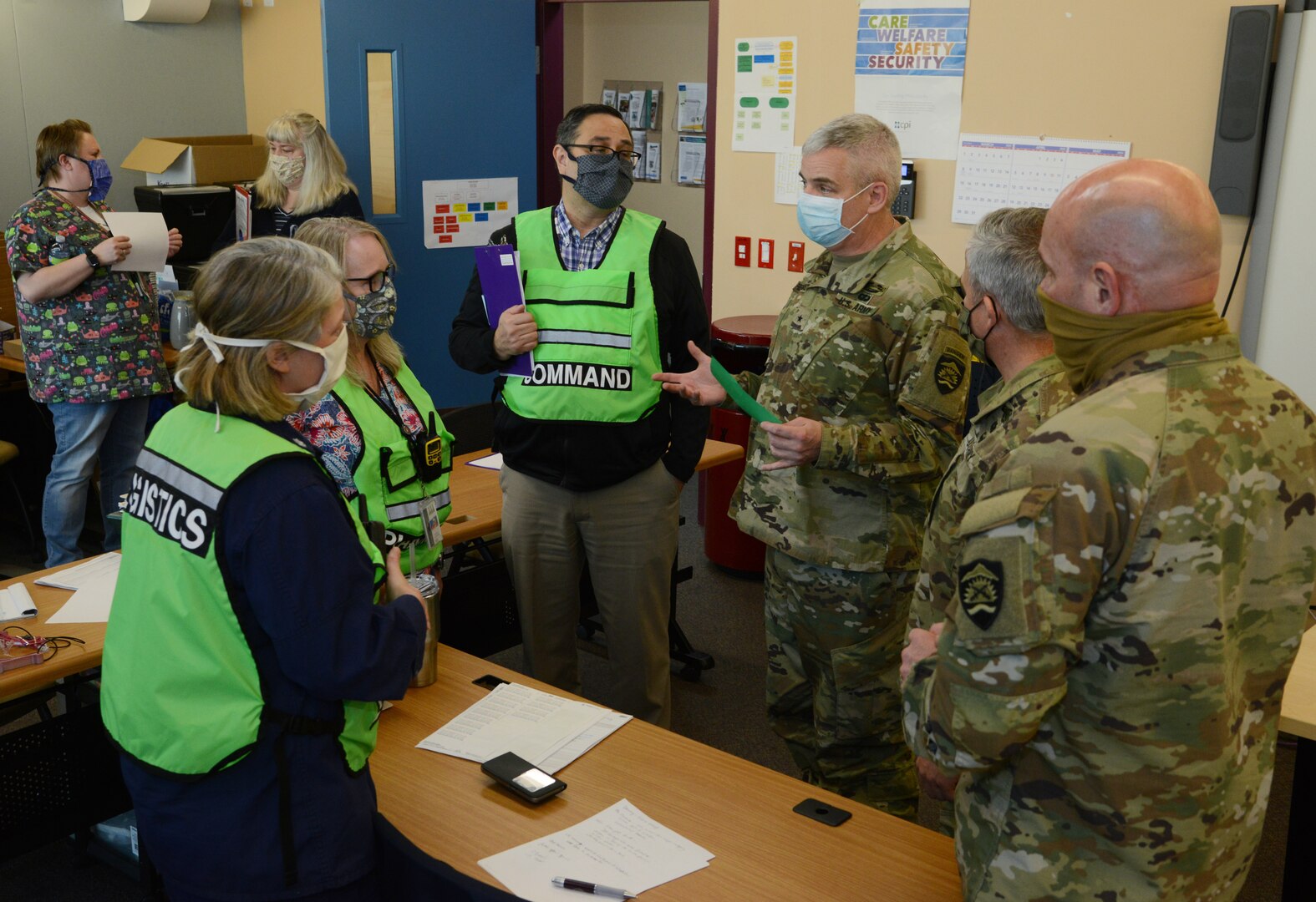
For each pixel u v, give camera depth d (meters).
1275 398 1.21
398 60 5.02
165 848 1.42
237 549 1.32
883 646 2.35
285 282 1.36
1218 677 1.15
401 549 2.15
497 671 2.15
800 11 4.12
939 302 2.19
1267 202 3.18
